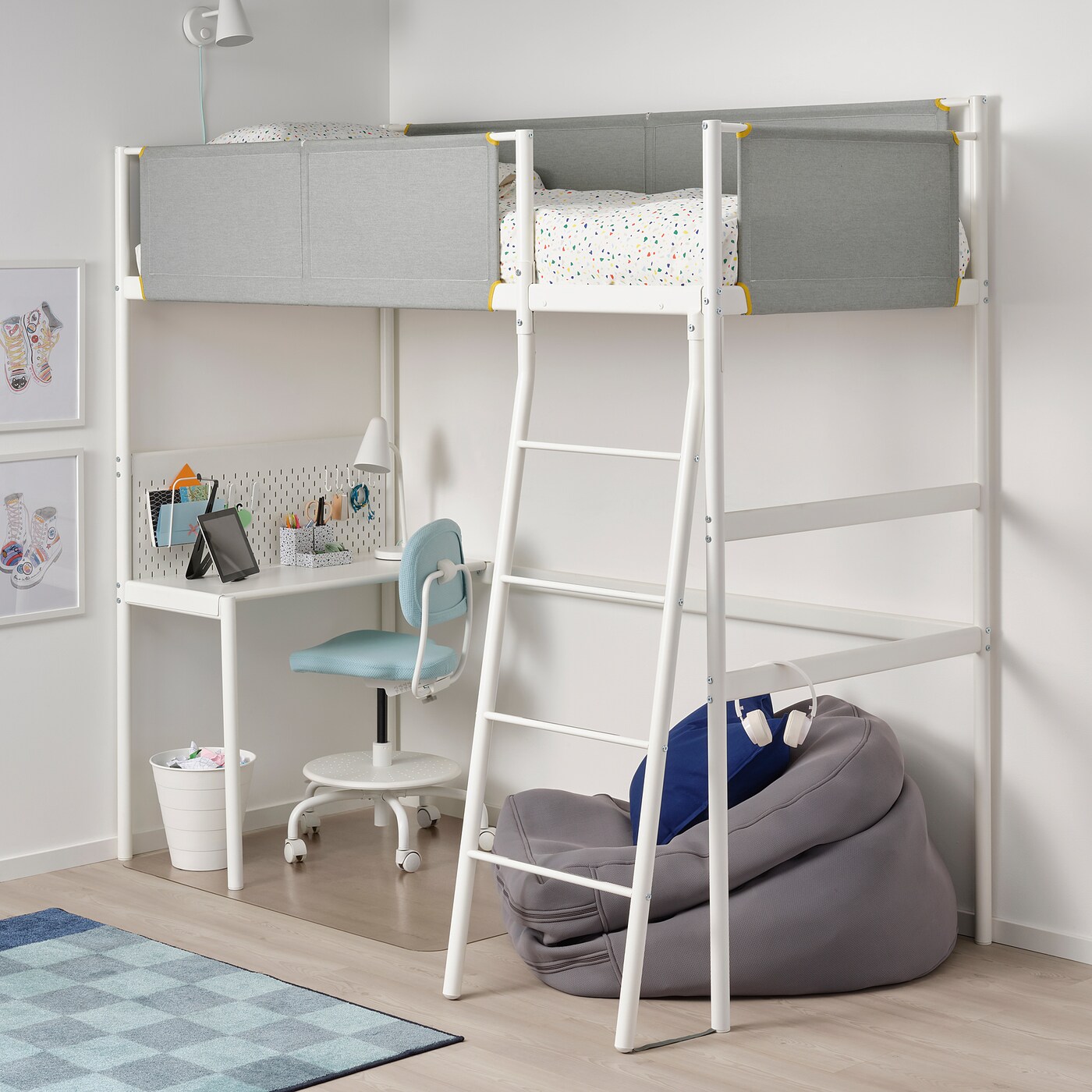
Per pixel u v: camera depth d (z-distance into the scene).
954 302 3.64
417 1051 3.16
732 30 4.16
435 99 4.87
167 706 4.60
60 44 4.23
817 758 3.61
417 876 4.34
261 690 4.80
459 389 4.88
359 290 3.71
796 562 4.19
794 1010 3.42
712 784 3.25
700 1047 3.21
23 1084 2.99
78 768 4.41
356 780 4.48
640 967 3.17
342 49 4.86
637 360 4.42
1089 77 3.58
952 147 3.57
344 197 3.71
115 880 4.29
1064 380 3.68
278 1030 3.26
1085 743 3.72
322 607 4.95
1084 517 3.68
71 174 4.27
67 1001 3.42
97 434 4.38
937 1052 3.20
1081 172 3.61
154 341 4.48
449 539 4.45
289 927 3.91
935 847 3.98
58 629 4.34
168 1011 3.36
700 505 4.31
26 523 4.24
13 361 4.18
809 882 3.46
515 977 3.58
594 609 4.57
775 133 3.16
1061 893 3.79
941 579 3.93
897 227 3.46
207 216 4.05
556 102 4.56
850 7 3.93
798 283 3.24
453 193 3.48
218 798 4.34
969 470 3.84
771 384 4.19
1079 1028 3.34
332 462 4.89
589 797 4.06
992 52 3.71
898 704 4.04
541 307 3.35
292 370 4.80
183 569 4.55
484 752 3.47
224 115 4.59
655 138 4.28
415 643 4.68
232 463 4.63
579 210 3.42
